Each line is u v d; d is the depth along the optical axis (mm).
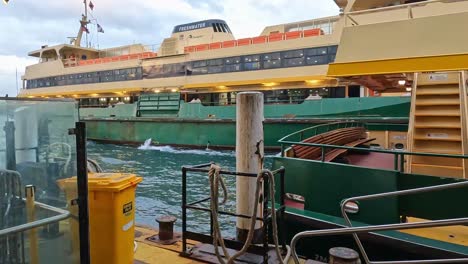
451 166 4766
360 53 4793
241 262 3359
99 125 22141
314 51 18641
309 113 15633
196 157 16016
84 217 2307
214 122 17516
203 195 9344
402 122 12117
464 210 3576
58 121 2285
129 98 26656
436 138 5047
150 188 10211
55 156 2291
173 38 25391
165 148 19000
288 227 4480
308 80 18562
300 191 4660
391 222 3932
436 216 3734
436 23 4383
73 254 2289
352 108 14430
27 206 2223
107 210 2906
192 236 3752
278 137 15305
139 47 30656
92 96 28250
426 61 4297
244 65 20859
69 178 2293
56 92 30469
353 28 4934
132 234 3189
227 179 11320
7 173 2197
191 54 22969
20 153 2225
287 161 4816
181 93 23344
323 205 4445
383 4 11414
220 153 16922
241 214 3797
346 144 7965
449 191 3658
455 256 3307
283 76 19391
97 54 33844
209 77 22047
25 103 2225
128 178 3123
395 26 4641
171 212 7883
